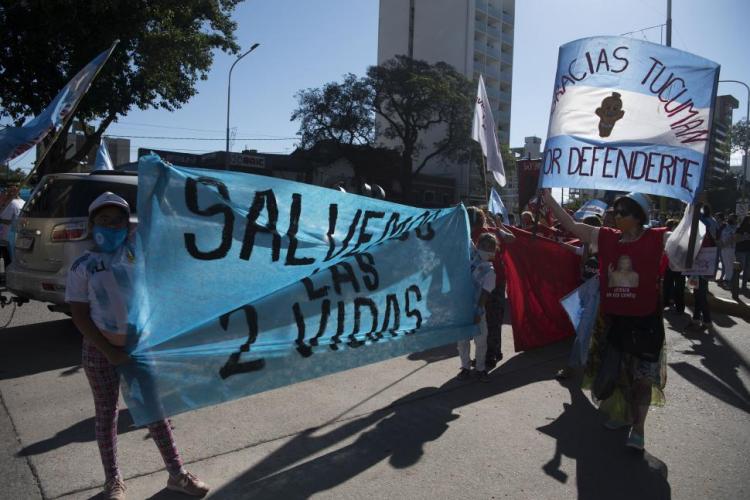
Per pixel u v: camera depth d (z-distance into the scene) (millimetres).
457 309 4730
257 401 4551
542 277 6371
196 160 32562
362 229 4125
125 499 3004
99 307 2727
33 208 6336
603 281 3914
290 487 3219
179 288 3105
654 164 4676
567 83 4910
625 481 3420
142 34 18141
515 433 4086
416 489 3234
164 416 2965
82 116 19484
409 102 48000
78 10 16781
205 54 21141
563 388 5125
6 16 16344
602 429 4215
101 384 2873
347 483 3281
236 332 3297
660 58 4645
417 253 4441
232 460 3520
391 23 81875
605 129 4793
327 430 4023
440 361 5887
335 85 46000
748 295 11734
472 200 62031
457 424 4219
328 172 48719
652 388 4129
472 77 75312
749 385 5367
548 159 4957
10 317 6781
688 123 4598
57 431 3854
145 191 3004
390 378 5270
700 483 3418
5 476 3238
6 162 4543
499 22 80562
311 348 3699
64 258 5711
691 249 4289
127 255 2896
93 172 6520
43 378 4953
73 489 3113
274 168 45594
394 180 51469
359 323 4047
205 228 3217
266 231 3510
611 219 6863
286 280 3619
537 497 3197
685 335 7457
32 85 18578
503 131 83062
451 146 51219
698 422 4418
